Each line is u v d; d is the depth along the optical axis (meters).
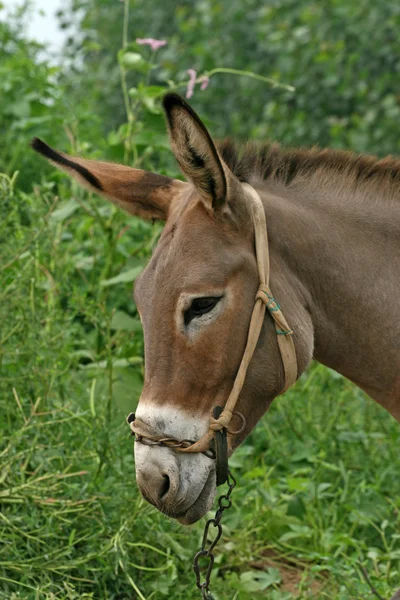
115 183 4.85
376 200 4.96
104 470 6.23
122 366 7.17
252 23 16.22
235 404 4.40
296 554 6.84
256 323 4.41
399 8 14.48
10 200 6.86
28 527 5.66
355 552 6.57
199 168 4.25
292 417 7.98
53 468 6.11
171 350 4.32
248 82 15.36
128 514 5.96
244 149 4.94
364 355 4.91
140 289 4.46
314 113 14.80
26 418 6.22
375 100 14.43
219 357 4.35
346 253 4.80
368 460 7.73
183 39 16.92
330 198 4.90
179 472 4.32
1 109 9.96
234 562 6.55
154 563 6.07
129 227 8.24
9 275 6.82
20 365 6.59
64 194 8.33
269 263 4.55
